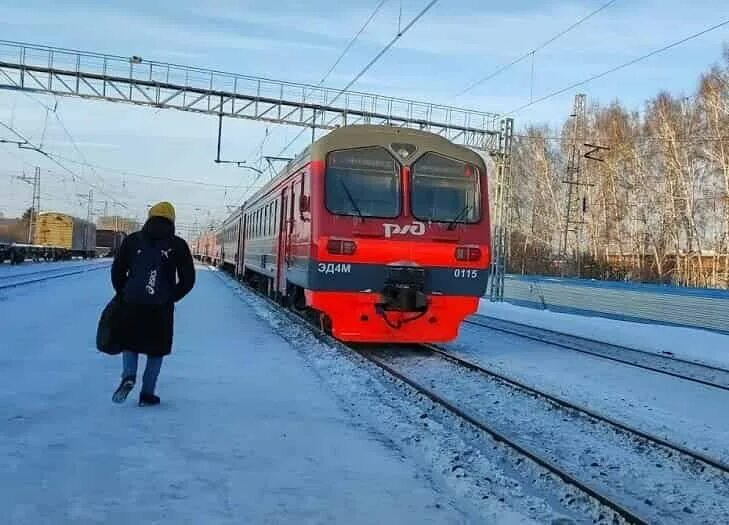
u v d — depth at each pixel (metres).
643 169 43.53
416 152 11.01
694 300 18.11
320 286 10.48
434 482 4.76
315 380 8.12
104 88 24.64
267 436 5.57
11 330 10.85
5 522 3.67
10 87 23.86
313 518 3.95
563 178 51.91
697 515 4.71
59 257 59.88
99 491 4.18
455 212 11.04
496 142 28.08
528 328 17.53
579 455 6.00
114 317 6.19
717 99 35.69
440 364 10.45
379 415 6.59
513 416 7.32
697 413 7.95
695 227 38.12
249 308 17.25
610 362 11.59
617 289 21.16
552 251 51.41
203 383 7.51
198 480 4.46
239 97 25.58
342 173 10.73
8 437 5.14
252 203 22.73
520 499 4.55
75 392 6.70
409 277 10.64
